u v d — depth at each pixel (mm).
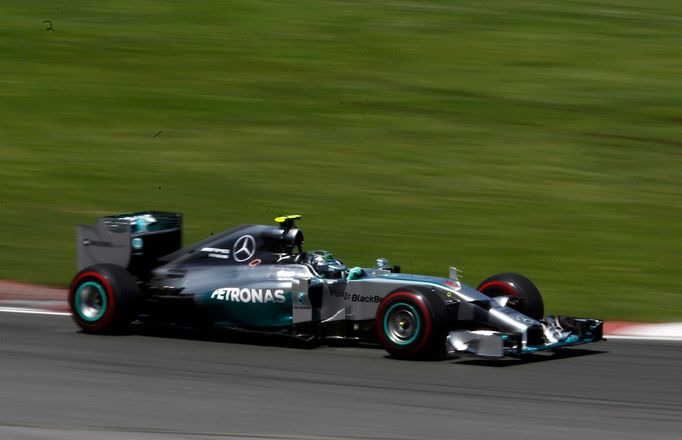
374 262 54250
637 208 65938
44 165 72562
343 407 28547
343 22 113188
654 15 120562
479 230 60469
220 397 29484
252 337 38969
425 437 25531
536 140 80562
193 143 78312
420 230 60281
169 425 26234
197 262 39469
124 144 77750
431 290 35312
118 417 26984
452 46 105812
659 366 35188
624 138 81750
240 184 69125
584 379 32906
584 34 111375
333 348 37156
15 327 39844
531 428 26656
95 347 36438
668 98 92250
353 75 96188
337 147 77750
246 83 93500
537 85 94812
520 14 118812
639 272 52812
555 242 58344
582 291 49188
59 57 99562
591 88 94375
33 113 84438
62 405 28188
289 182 69750
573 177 72375
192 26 110812
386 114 85938
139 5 118688
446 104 89000
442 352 36188
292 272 37750
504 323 35062
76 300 38750
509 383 31969
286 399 29391
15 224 60438
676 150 79312
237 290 37750
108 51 101812
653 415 28578
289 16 115438
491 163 75000
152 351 36000
